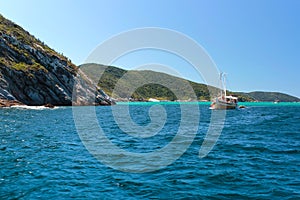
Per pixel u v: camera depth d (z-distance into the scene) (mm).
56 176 11648
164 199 9203
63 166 13281
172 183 10812
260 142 20609
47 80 84625
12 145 18766
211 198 9273
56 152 16562
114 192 9844
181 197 9359
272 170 12609
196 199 9188
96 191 9922
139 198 9289
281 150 17375
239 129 29922
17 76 77812
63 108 73812
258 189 10102
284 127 32219
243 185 10547
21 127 29641
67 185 10523
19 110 58781
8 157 15039
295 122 39375
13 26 102500
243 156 15641
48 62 92250
